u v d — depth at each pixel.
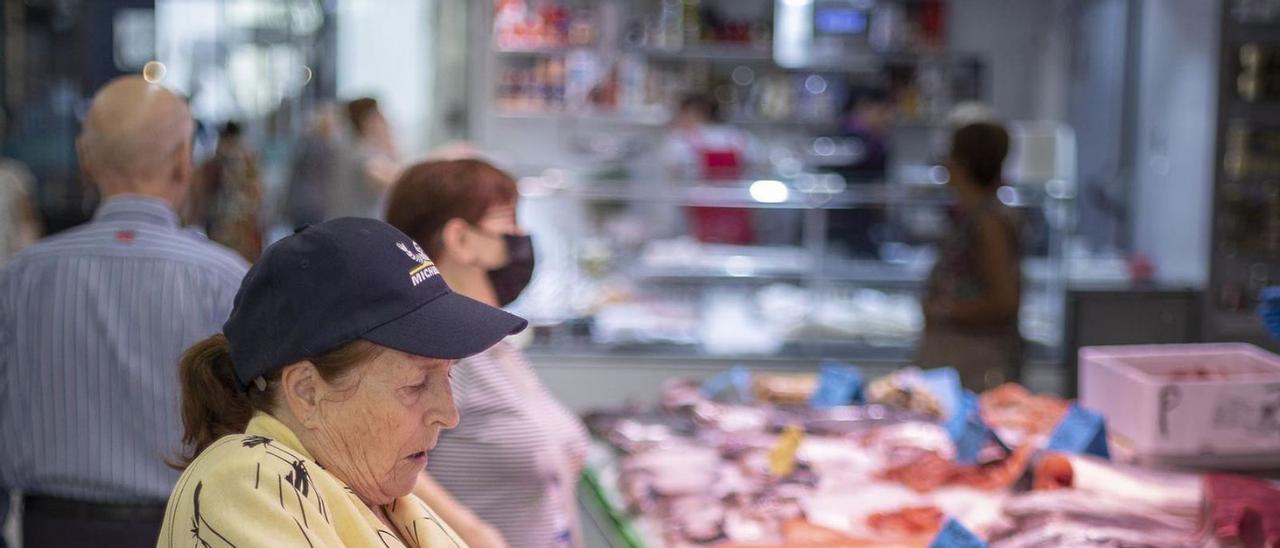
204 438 1.41
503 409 2.27
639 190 5.64
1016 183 5.52
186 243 2.38
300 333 1.31
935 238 5.59
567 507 2.39
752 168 6.22
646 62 7.91
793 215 5.64
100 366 2.29
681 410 3.71
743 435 3.38
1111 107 7.46
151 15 8.98
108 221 2.37
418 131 8.84
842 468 3.03
